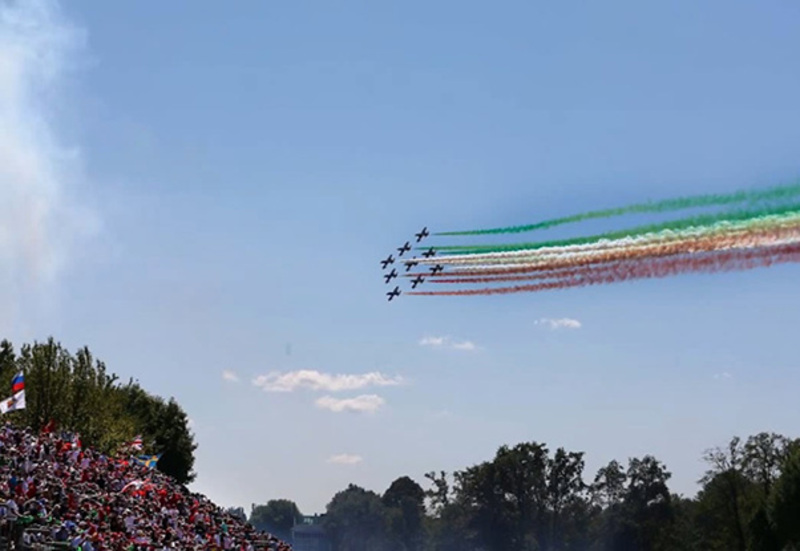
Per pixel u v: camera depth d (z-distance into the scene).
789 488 169.25
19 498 77.62
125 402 168.38
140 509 93.25
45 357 140.62
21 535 69.38
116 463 109.50
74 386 141.88
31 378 139.00
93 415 141.75
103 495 88.94
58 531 73.50
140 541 82.69
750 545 173.62
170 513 98.94
